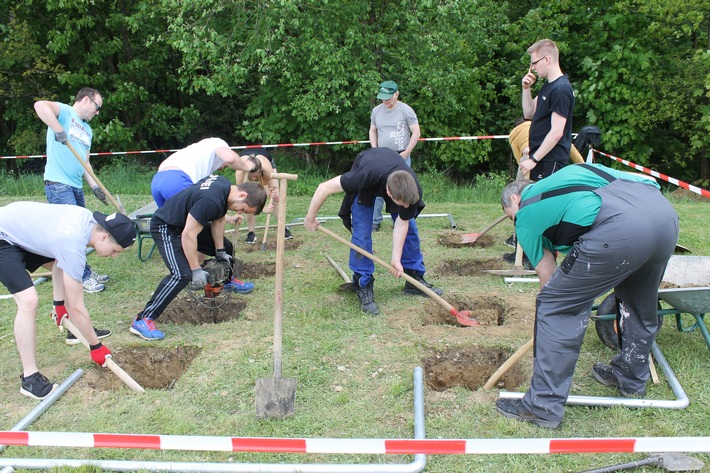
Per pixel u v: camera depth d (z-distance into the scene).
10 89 13.36
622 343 3.64
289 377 3.97
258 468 2.99
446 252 6.72
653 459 3.01
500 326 4.73
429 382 4.02
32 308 3.73
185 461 3.16
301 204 9.79
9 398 3.79
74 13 13.38
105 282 5.85
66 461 3.06
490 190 11.18
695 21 11.95
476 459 3.12
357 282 5.09
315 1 10.91
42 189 11.19
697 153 14.55
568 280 3.19
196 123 16.00
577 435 3.29
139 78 14.45
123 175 11.95
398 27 12.02
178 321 5.09
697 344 4.31
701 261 4.83
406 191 4.28
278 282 3.54
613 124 13.59
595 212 3.10
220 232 5.09
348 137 12.68
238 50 11.80
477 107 14.62
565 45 13.52
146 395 3.80
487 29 14.12
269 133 12.58
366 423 3.47
